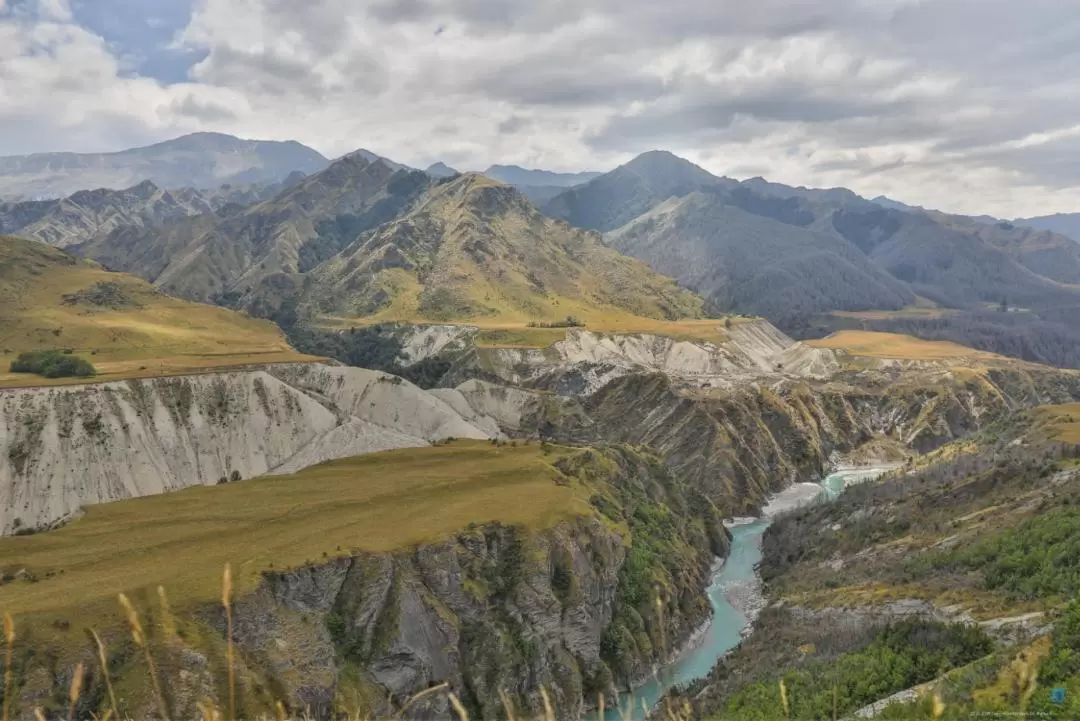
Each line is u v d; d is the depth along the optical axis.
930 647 58.88
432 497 94.25
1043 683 36.25
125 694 54.16
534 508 90.00
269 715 56.47
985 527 90.69
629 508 113.06
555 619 80.19
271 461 133.50
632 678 84.25
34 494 111.44
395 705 67.81
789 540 125.94
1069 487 89.44
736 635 97.81
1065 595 61.69
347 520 85.00
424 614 73.88
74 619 58.31
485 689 73.38
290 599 69.06
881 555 99.56
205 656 58.56
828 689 55.34
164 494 97.44
